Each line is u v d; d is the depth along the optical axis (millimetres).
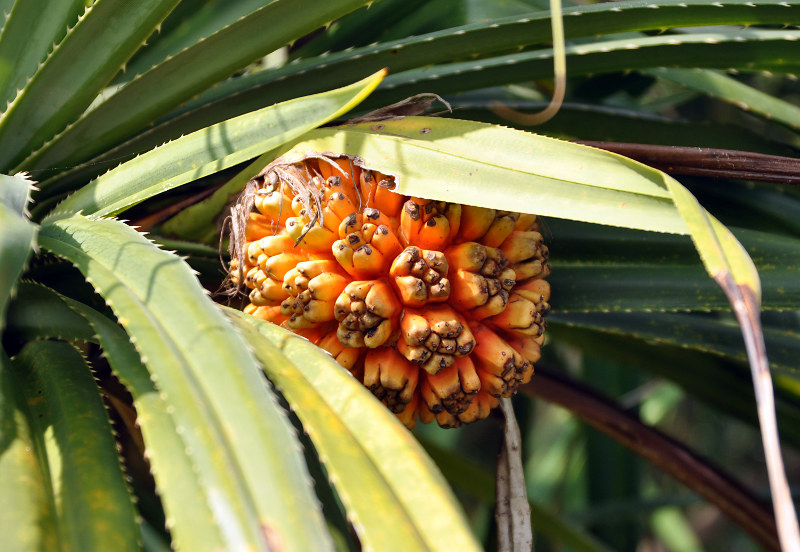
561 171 1286
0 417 1233
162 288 1232
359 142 1325
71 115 1369
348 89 1306
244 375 1198
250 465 1175
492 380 1332
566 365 2271
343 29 1479
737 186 1537
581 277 1445
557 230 1456
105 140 1387
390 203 1327
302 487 1174
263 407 1190
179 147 1330
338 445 1206
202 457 1174
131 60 1416
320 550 1161
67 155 1388
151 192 1323
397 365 1324
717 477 1537
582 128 1537
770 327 1511
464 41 1390
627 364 1646
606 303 1435
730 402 1623
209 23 1418
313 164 1345
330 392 1239
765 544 1539
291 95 1412
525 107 1511
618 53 1418
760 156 1342
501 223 1330
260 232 1347
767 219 1532
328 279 1317
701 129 1545
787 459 3486
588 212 1273
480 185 1295
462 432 3389
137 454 1554
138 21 1338
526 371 1340
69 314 1303
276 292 1330
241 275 1351
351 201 1331
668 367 1622
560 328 1631
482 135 1310
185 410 1186
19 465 1215
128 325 1214
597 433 2113
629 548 2102
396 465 1208
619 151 1348
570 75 1447
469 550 1184
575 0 1553
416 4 1482
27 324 1305
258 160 1351
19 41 1358
